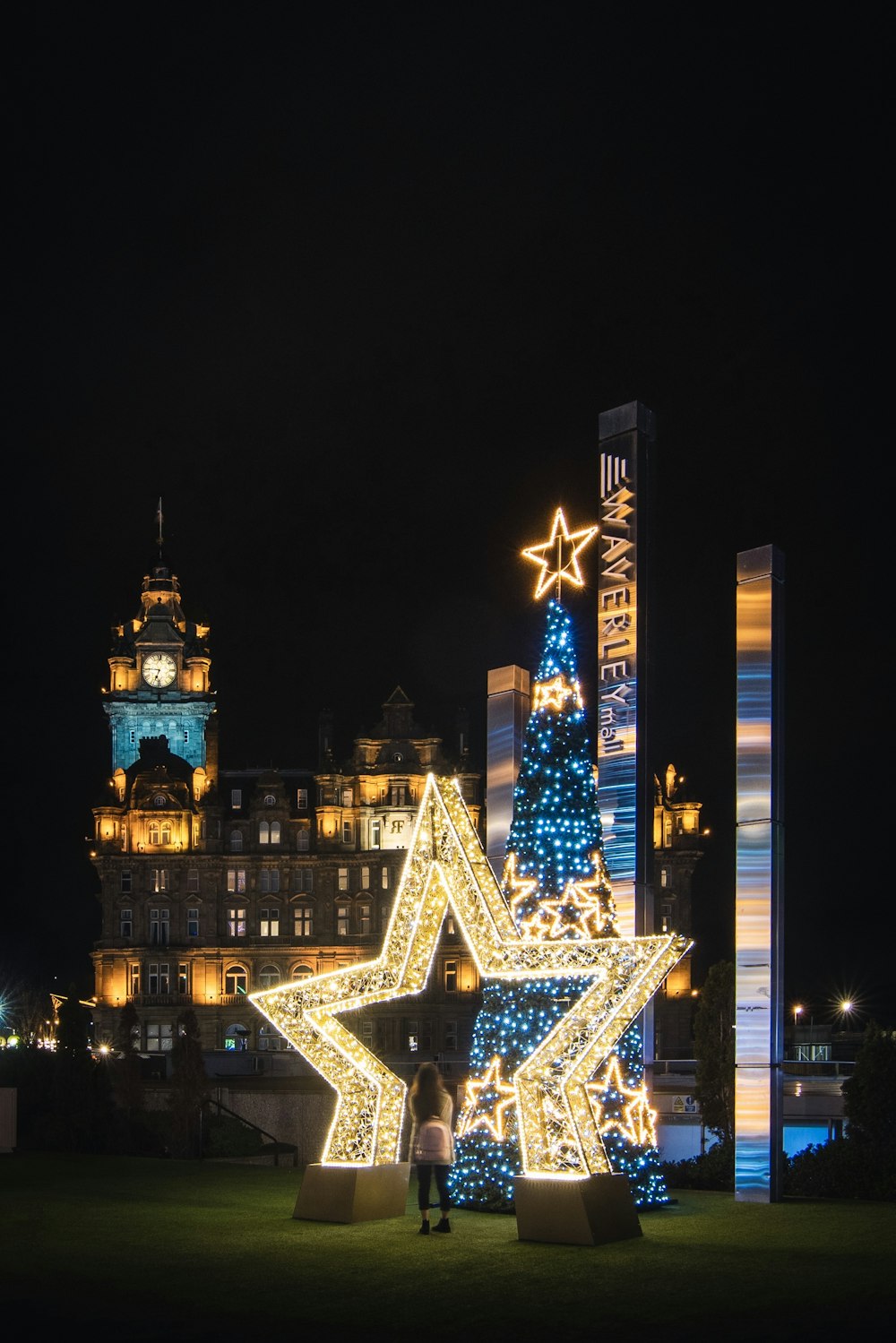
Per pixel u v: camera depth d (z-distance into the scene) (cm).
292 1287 1775
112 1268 1894
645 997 2278
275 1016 2455
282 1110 5591
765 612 2795
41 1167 3244
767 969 2698
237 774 12719
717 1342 1495
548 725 2736
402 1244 2072
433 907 2464
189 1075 4400
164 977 12044
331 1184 2297
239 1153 4778
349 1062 2423
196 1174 3116
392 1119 2388
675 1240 2125
